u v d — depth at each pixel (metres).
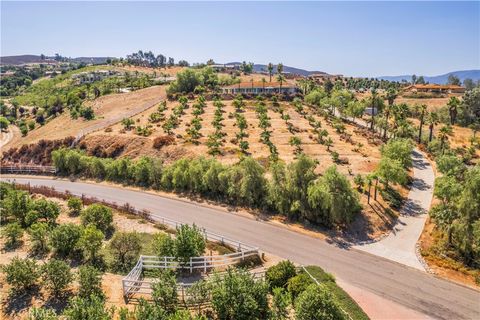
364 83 176.75
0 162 71.56
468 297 27.75
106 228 37.81
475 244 33.03
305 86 118.25
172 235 36.50
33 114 126.12
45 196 49.66
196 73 116.06
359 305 26.09
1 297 23.53
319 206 39.94
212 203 46.88
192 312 22.44
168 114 87.12
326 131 70.00
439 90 150.38
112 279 26.84
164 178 52.41
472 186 34.38
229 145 65.31
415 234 38.44
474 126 92.19
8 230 32.34
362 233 38.12
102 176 60.47
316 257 33.12
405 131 76.50
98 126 80.38
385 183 48.31
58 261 24.45
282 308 21.67
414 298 27.30
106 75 196.75
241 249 31.44
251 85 118.88
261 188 44.34
